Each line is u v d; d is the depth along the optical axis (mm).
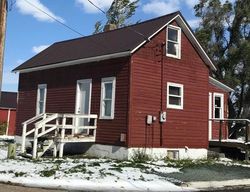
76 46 25750
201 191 13484
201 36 40375
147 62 20609
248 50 38281
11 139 33219
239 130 41094
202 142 22703
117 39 22578
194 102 22562
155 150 20531
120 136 19906
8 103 45469
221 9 41031
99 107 21391
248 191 13906
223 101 28125
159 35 21297
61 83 24312
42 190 12172
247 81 39188
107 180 13680
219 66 40281
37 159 18453
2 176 13688
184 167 17672
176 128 21562
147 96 20453
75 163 17094
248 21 39719
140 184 13547
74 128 20297
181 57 22172
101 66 21656
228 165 19375
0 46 14977
